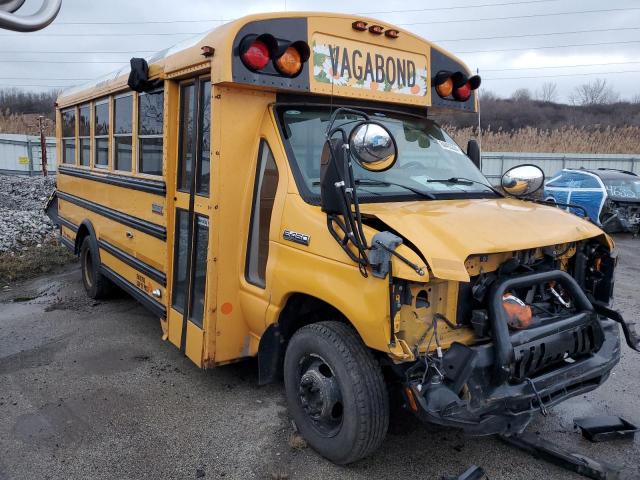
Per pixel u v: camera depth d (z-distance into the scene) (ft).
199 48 13.69
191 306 15.37
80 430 13.87
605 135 111.14
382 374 11.44
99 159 22.58
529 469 12.17
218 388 16.07
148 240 17.65
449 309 10.99
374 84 14.57
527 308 11.10
